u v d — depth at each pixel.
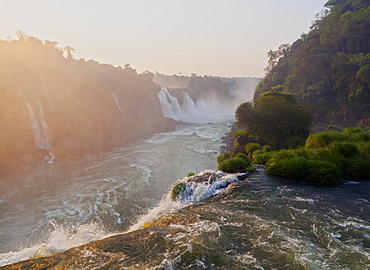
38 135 35.66
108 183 24.56
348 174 10.32
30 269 3.92
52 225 16.69
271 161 12.29
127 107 54.19
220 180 10.06
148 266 4.04
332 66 52.12
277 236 5.31
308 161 10.48
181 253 4.46
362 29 57.06
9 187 24.72
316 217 6.38
